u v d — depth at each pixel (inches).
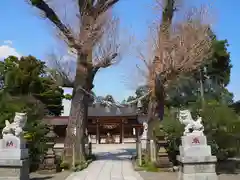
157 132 717.9
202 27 898.1
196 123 479.5
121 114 1951.3
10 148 494.6
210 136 643.5
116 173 671.8
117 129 2106.3
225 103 714.8
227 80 1529.3
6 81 1348.4
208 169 461.4
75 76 893.2
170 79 830.5
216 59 1424.7
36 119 757.3
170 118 746.2
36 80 1397.6
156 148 744.3
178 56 810.8
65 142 833.5
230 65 1508.4
